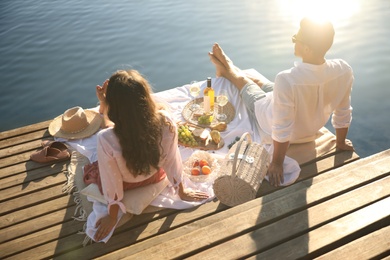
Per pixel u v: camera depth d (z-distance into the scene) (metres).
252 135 3.99
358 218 2.50
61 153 3.82
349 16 7.64
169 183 3.33
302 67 3.09
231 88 4.70
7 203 3.33
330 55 6.47
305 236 2.40
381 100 5.46
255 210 2.71
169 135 2.89
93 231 2.94
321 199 2.79
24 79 6.64
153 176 3.14
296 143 3.73
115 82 2.53
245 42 7.17
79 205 3.25
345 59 6.35
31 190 3.46
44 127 4.34
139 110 2.56
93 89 6.38
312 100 3.23
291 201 2.77
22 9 9.32
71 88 6.43
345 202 2.66
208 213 3.10
